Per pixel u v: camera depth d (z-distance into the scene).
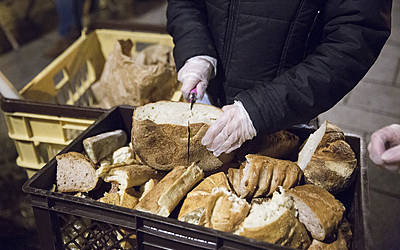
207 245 0.67
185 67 1.15
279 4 1.00
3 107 1.22
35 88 1.63
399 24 3.55
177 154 0.94
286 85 0.91
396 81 2.93
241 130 0.91
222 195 0.75
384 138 0.74
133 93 1.65
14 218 1.61
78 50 1.97
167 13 1.32
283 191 0.78
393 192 1.98
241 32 1.10
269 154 1.01
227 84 1.23
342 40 0.89
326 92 0.90
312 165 0.90
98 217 0.72
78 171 0.89
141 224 0.70
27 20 3.81
